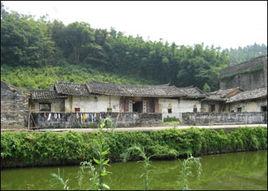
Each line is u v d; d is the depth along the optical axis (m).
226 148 29.30
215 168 23.50
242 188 18.33
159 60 74.38
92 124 29.80
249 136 30.77
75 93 36.31
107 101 38.62
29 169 22.02
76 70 68.06
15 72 62.34
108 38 78.25
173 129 27.67
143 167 4.09
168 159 25.44
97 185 3.17
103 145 3.28
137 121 31.72
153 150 25.03
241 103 46.44
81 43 76.00
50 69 66.88
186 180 3.69
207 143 28.25
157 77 74.62
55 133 23.88
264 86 52.22
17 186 18.27
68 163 23.14
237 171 22.72
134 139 25.17
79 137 23.88
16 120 28.86
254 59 54.53
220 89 59.03
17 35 67.88
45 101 35.97
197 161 3.73
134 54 75.19
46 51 72.12
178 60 72.31
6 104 28.94
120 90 39.88
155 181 18.78
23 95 29.45
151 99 42.00
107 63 73.56
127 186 18.05
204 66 69.06
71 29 77.19
